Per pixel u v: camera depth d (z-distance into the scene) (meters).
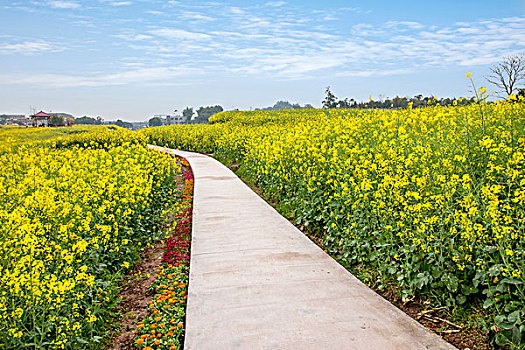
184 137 26.03
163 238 6.93
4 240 4.11
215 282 4.63
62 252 3.94
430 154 5.52
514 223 3.84
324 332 3.52
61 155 12.12
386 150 6.36
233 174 13.48
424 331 3.54
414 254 4.34
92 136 25.39
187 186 11.73
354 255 5.33
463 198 4.32
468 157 5.20
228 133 20.95
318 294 4.26
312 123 14.12
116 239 5.67
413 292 4.27
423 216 4.40
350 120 10.75
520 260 3.49
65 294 3.68
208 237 6.34
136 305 4.58
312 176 7.16
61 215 4.99
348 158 6.80
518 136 5.34
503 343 3.22
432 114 9.01
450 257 3.98
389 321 3.70
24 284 3.44
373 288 4.66
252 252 5.59
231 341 3.43
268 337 3.47
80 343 3.57
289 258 5.33
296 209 7.46
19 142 22.39
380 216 4.99
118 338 3.89
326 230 6.44
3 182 7.73
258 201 8.98
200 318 3.83
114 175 8.17
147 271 5.61
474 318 3.70
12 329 3.07
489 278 3.65
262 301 4.13
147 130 34.53
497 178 4.62
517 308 3.29
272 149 10.58
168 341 3.63
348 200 5.66
